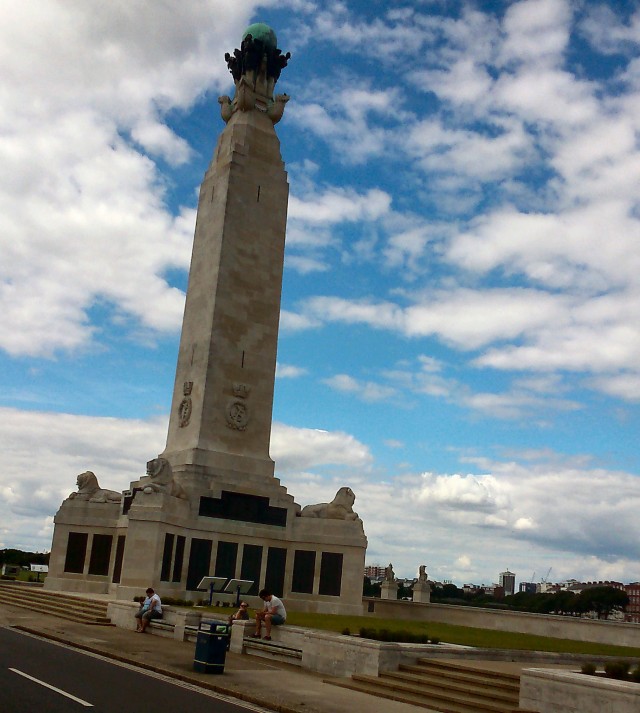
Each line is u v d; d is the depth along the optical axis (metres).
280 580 56.75
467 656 28.23
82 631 35.44
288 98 67.00
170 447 60.16
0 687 19.67
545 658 30.00
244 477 57.75
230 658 29.84
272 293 62.72
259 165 64.25
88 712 17.42
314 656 28.58
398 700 23.36
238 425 58.88
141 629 36.69
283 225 64.50
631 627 44.66
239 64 67.44
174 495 53.41
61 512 58.59
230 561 55.34
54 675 22.47
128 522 51.16
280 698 21.64
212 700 20.95
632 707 19.00
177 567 52.75
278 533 57.31
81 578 57.12
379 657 26.19
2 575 80.75
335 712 20.34
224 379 59.16
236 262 61.34
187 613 35.03
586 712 20.02
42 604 47.16
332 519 57.69
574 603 101.50
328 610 55.41
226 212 61.66
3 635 32.66
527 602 105.69
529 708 21.44
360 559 56.47
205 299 61.00
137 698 19.88
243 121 65.19
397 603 58.22
